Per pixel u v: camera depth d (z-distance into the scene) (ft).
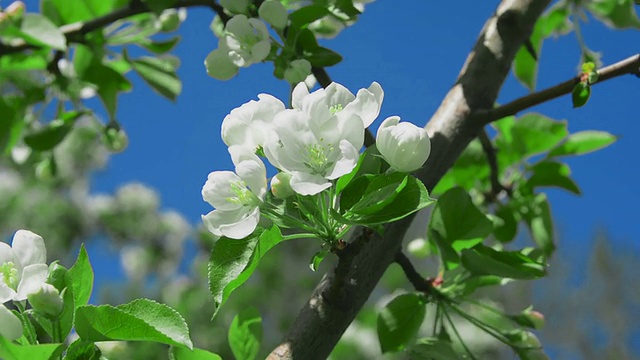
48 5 3.11
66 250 7.35
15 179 7.11
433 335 2.23
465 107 2.25
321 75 2.38
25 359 1.54
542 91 2.17
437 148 2.20
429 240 2.26
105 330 1.56
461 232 2.19
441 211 2.19
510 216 2.82
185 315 5.64
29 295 1.60
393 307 2.23
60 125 3.12
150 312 1.57
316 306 1.90
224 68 2.33
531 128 2.83
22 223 7.15
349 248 1.72
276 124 1.63
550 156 2.81
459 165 2.92
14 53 2.96
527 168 2.87
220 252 1.68
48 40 2.66
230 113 1.72
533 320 2.29
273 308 6.27
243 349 2.10
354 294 1.95
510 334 2.30
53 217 7.18
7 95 3.20
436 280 2.26
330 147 1.64
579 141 2.80
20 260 1.65
